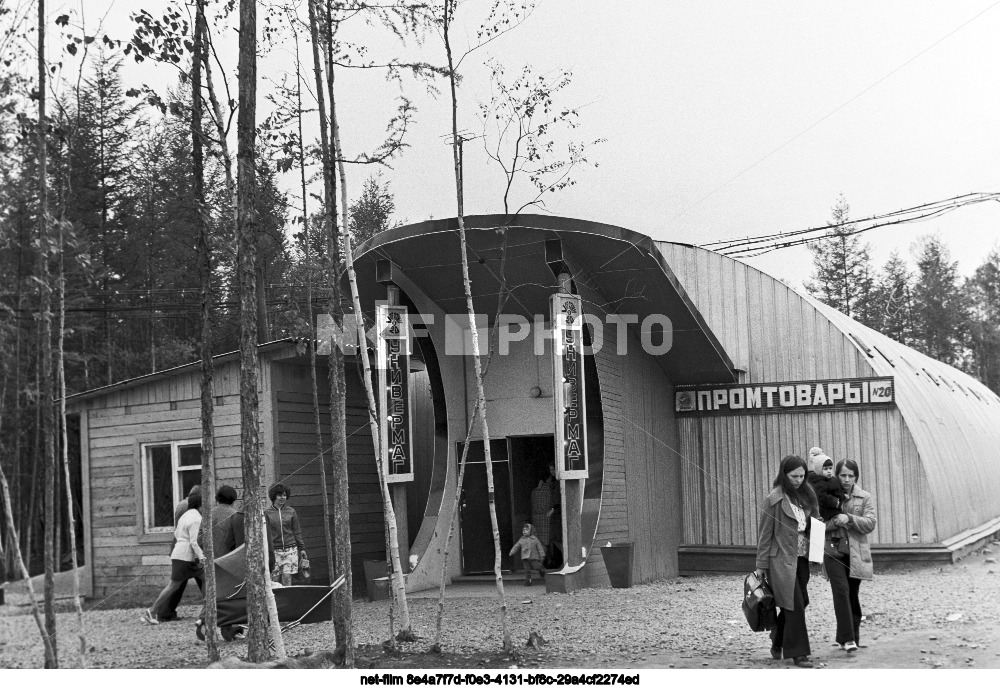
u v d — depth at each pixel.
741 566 19.34
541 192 10.67
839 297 58.69
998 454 26.09
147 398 17.77
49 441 8.35
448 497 16.61
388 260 15.23
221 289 29.05
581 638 10.65
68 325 24.73
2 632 12.28
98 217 25.94
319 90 9.85
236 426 16.84
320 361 17.38
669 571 18.97
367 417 19.03
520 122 10.55
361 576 17.98
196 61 9.34
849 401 19.09
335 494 9.37
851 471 9.70
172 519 17.41
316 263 11.95
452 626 11.77
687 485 20.09
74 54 8.92
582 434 14.87
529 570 16.05
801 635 8.81
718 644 10.10
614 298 16.12
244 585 11.24
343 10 10.04
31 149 8.98
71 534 8.85
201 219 9.34
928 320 62.38
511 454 17.17
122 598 17.22
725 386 19.97
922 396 20.31
